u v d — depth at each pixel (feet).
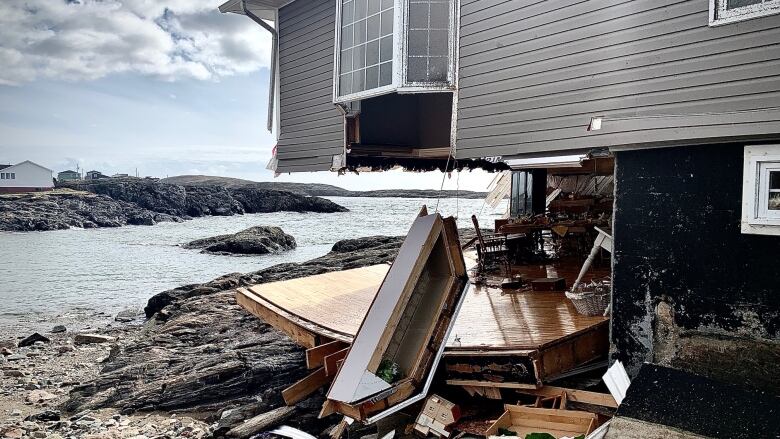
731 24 16.71
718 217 17.53
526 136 21.91
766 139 16.37
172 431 27.73
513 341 20.45
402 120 34.63
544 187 46.62
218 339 40.01
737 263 17.19
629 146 19.07
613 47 19.33
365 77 27.04
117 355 41.70
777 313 16.48
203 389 31.12
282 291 34.17
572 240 39.68
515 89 22.25
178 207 235.40
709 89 17.16
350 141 29.91
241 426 25.79
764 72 16.12
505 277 32.89
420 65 24.54
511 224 35.40
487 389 20.75
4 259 108.37
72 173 371.15
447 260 21.63
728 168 17.30
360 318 27.37
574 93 20.43
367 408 18.21
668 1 18.02
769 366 16.69
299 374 31.63
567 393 19.36
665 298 18.74
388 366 19.65
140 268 96.17
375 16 26.40
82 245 133.80
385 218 220.64
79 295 73.10
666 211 18.65
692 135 17.46
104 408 31.65
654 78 18.35
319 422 25.98
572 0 20.45
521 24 21.99
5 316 61.62
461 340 21.08
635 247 19.45
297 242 133.90
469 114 23.89
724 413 15.29
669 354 18.66
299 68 32.37
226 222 209.97
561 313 24.32
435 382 22.06
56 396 35.70
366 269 41.09
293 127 32.99
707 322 17.85
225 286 57.06
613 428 15.87
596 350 22.33
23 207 193.47
